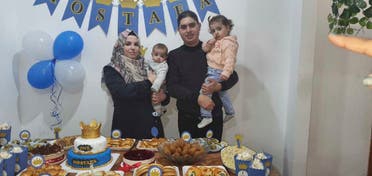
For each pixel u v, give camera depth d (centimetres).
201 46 230
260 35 238
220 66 225
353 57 240
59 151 186
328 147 251
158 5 236
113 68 235
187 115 237
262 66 240
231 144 247
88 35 241
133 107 238
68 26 241
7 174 156
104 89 246
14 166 160
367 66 241
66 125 252
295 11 226
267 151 248
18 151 166
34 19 242
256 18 237
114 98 238
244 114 245
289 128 235
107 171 167
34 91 250
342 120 248
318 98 245
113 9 238
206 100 231
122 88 233
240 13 237
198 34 230
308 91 218
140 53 237
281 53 238
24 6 241
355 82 243
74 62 229
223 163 180
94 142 178
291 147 229
